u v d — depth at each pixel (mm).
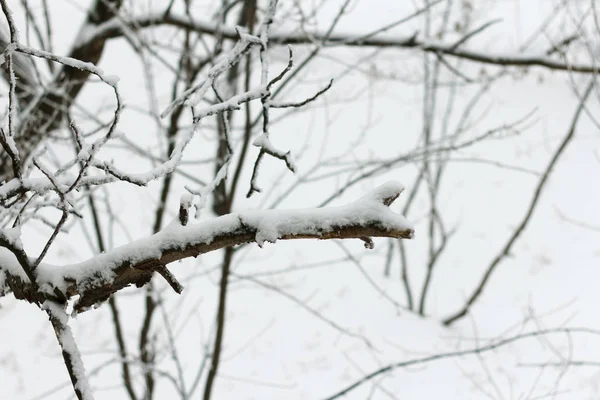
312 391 7293
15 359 7297
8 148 1466
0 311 8000
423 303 8875
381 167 4797
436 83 8297
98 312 8094
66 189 1438
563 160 12734
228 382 7344
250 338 8109
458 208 11500
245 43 1730
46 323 7984
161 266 1472
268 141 1616
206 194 1591
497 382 7395
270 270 9461
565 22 7688
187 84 4594
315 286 9312
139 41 4500
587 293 9531
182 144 1469
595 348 8211
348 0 4109
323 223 1298
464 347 8195
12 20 1294
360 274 9766
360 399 7078
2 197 1492
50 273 1529
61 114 4484
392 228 1258
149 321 4828
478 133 12906
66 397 6867
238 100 1574
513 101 14250
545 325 8781
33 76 4230
